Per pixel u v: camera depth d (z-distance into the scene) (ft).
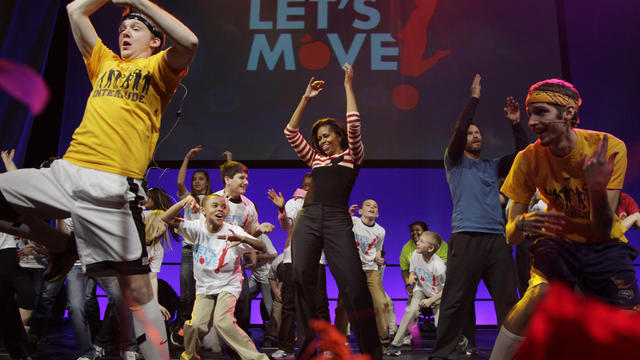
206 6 20.43
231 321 8.50
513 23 20.22
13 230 4.91
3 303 9.32
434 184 21.36
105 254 4.90
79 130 5.10
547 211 5.24
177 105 19.86
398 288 20.80
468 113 8.59
